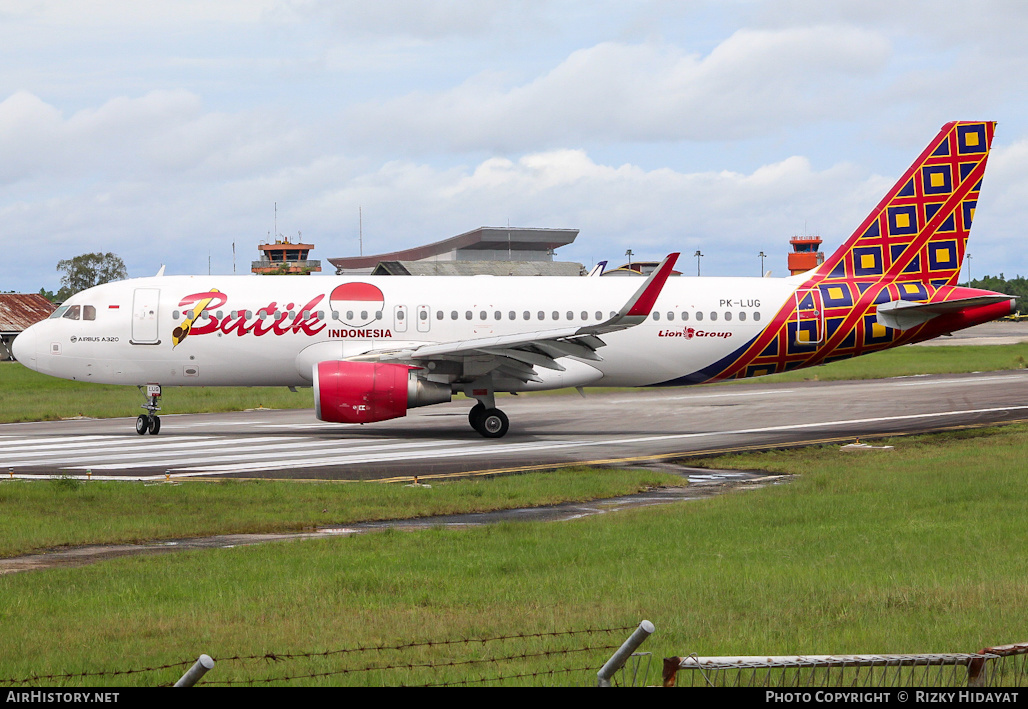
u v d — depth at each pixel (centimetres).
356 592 5381
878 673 3838
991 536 6638
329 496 8981
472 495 9100
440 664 4012
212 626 4684
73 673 3903
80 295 14188
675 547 6512
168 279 14312
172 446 13125
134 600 5200
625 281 14625
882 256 14725
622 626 4575
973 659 3222
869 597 5050
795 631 4491
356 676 3841
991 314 14550
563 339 13262
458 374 13588
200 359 13975
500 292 14312
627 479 10069
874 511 7725
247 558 6356
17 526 7450
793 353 14612
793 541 6656
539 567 5975
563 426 15412
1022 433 13688
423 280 14450
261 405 19725
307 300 14012
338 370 12925
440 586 5500
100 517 7894
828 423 15525
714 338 14388
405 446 13050
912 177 14612
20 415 17600
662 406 18588
